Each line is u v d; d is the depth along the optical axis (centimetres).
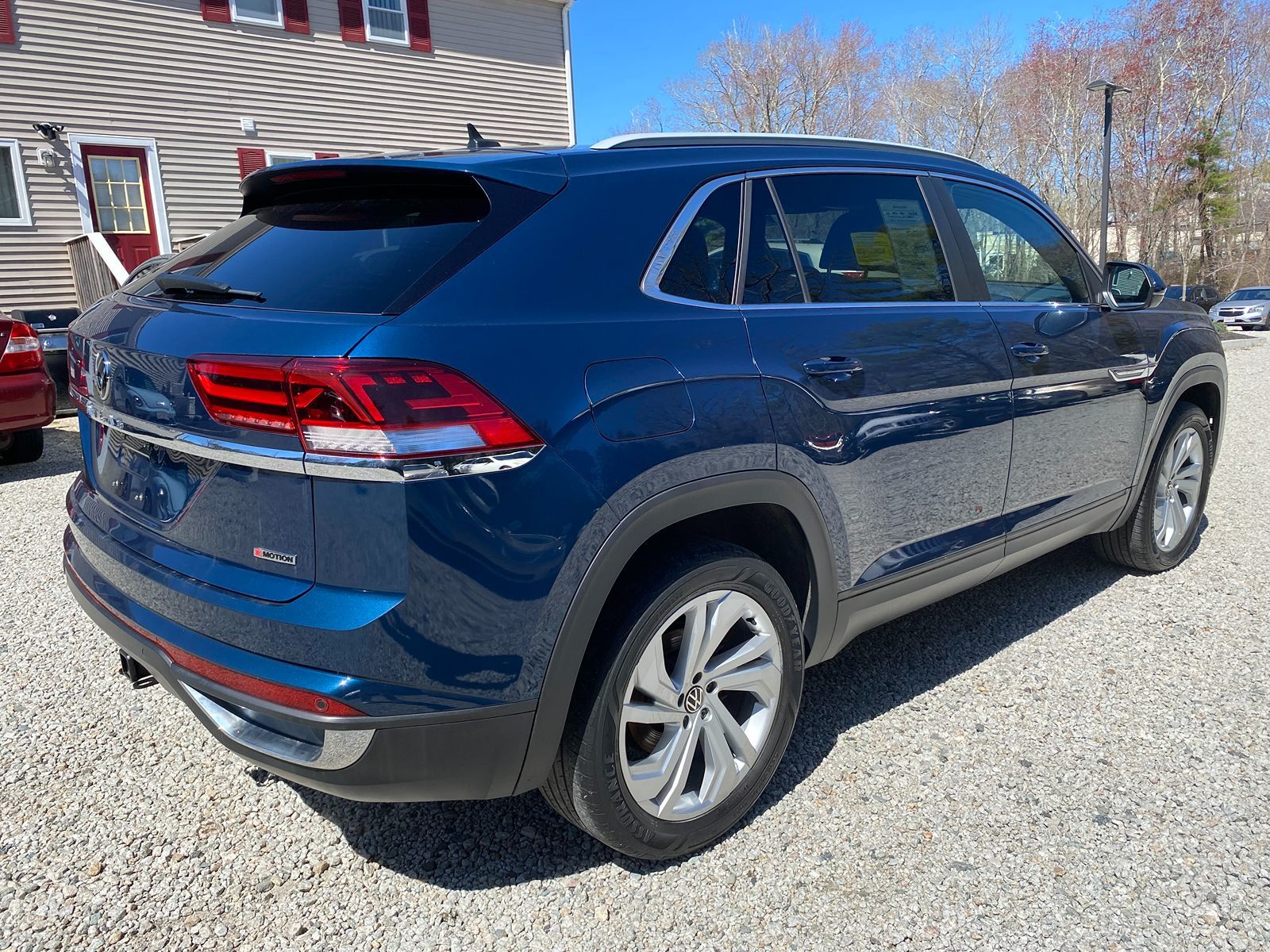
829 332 245
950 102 4159
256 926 205
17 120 1133
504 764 187
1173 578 414
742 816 233
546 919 207
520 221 198
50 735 283
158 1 1228
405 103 1486
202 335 187
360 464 165
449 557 171
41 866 223
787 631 234
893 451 258
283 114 1360
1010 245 323
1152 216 3112
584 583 187
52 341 902
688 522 224
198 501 192
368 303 180
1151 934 199
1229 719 289
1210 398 424
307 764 178
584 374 189
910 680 320
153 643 199
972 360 283
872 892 214
